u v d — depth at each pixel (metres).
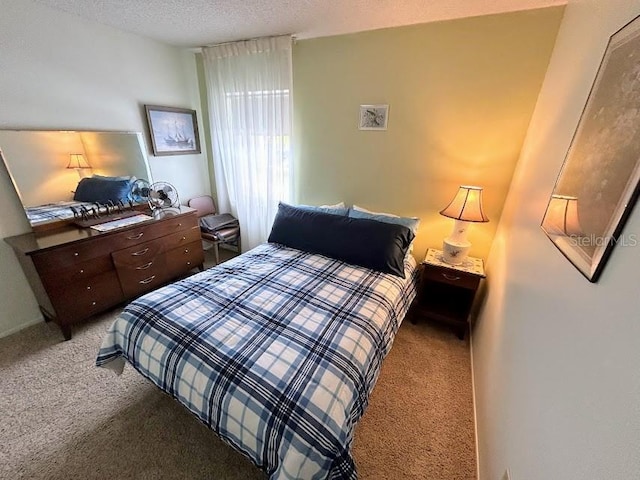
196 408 1.15
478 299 2.26
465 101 2.01
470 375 1.85
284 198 2.94
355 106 2.38
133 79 2.50
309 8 1.81
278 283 1.78
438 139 2.18
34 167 2.02
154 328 1.36
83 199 2.31
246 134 2.86
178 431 1.43
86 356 1.89
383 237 2.00
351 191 2.66
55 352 1.91
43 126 2.04
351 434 1.08
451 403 1.65
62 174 2.17
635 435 0.49
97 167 2.36
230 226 3.30
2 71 1.81
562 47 1.54
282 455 0.94
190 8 1.86
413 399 1.66
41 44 1.93
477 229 2.26
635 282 0.58
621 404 0.54
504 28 1.78
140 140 2.63
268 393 1.04
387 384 1.76
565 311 0.86
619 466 0.51
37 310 2.19
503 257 1.79
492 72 1.88
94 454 1.33
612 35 0.92
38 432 1.41
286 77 2.49
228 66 2.71
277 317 1.45
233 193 3.30
